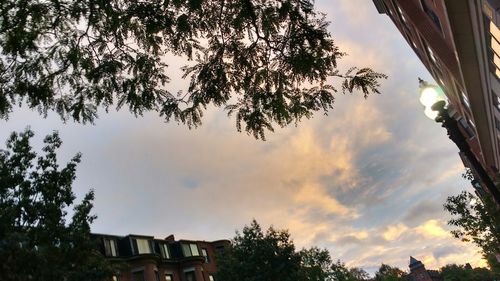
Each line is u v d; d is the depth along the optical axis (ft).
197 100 17.63
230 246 113.80
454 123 20.93
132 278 115.55
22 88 17.08
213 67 17.03
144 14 15.30
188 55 16.79
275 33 16.06
